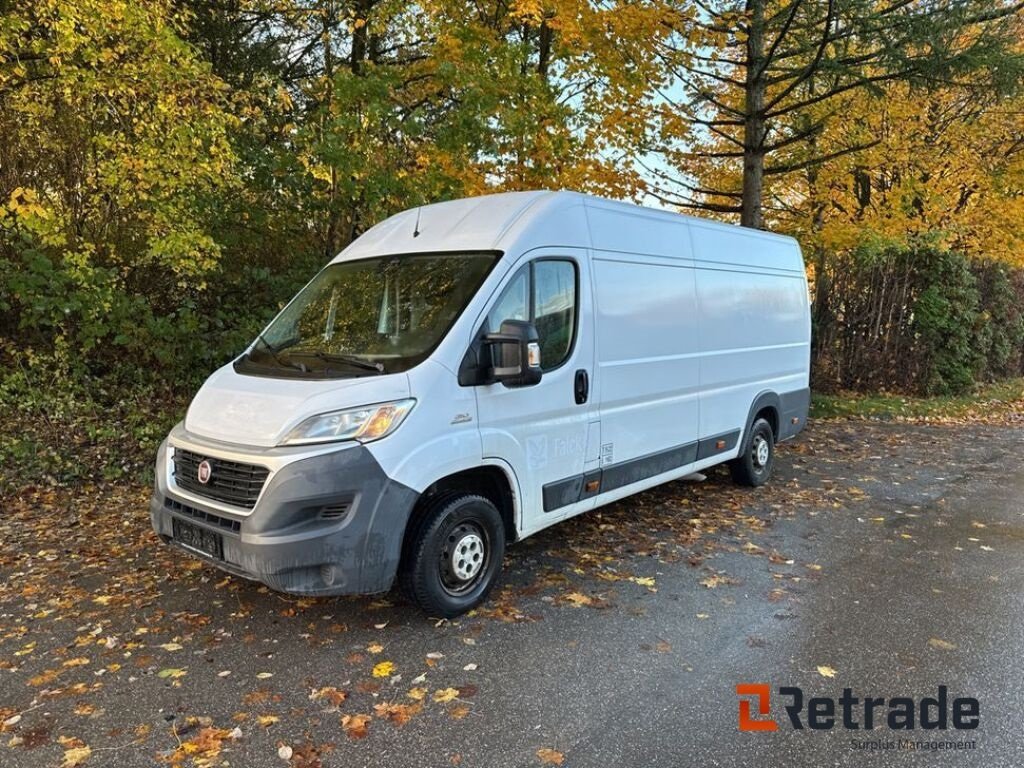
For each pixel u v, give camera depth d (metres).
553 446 4.64
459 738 3.06
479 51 8.85
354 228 9.27
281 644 3.87
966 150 14.45
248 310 9.37
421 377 3.89
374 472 3.68
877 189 15.20
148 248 8.24
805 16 10.34
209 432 4.01
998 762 2.95
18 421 7.64
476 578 4.31
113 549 5.30
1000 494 7.08
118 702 3.32
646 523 6.02
